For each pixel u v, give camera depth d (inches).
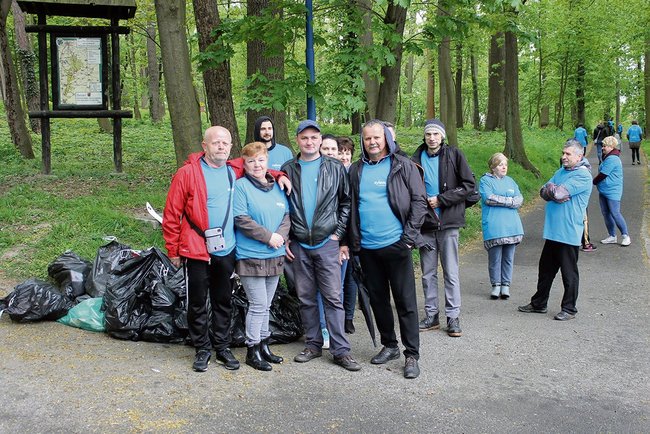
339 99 305.6
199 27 360.5
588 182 243.6
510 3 314.8
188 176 180.2
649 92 1445.6
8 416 148.6
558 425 152.8
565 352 207.5
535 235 442.0
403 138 1002.7
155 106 1120.2
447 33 341.7
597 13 1227.2
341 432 146.1
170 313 208.7
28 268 274.1
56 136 808.9
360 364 193.8
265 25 304.8
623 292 287.1
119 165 512.7
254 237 181.9
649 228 453.7
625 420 156.3
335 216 188.2
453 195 221.1
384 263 187.5
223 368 185.8
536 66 1544.0
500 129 1291.8
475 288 302.0
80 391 163.9
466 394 171.2
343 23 326.0
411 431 147.7
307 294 193.9
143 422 147.8
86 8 475.5
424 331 231.1
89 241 304.2
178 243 182.9
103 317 214.8
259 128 237.8
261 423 149.6
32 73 823.1
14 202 371.6
